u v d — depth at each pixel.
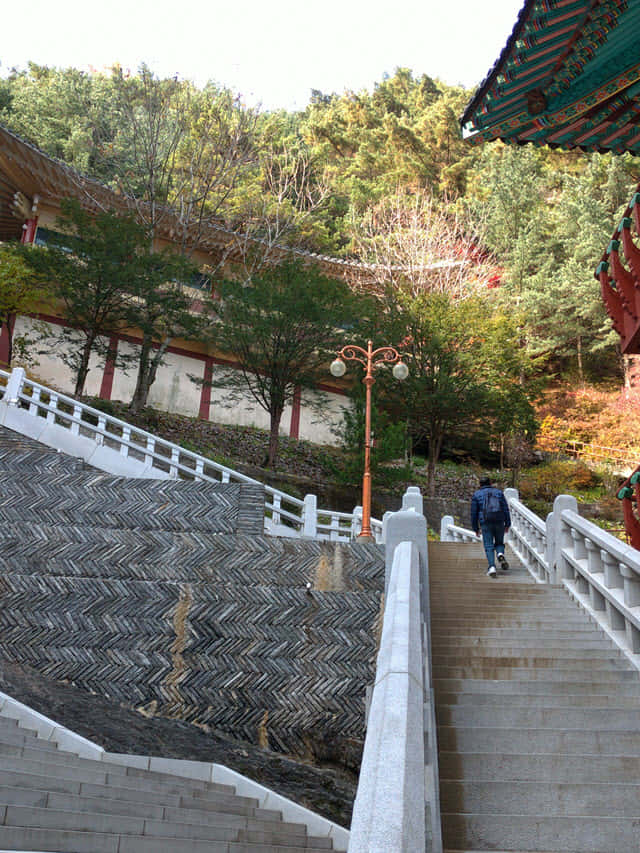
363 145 53.09
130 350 30.53
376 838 1.91
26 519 11.73
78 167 38.56
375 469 24.55
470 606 8.98
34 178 29.58
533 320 40.88
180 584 11.23
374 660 10.92
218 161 32.56
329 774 9.78
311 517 15.34
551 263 41.47
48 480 12.29
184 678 10.56
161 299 25.33
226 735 10.17
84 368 25.56
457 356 30.02
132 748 8.62
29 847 4.50
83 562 11.35
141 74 32.34
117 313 25.95
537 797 4.57
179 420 29.30
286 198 40.75
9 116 43.97
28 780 5.50
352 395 27.55
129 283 24.67
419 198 47.16
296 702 10.53
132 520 12.20
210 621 10.99
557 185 48.62
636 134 10.13
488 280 41.53
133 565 11.41
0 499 11.89
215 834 5.96
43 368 28.39
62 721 8.80
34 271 24.70
